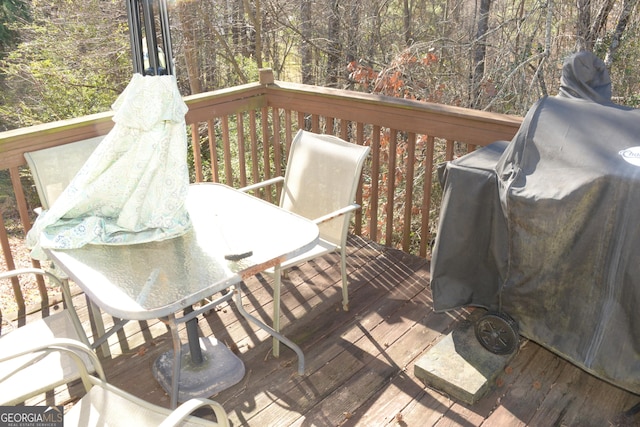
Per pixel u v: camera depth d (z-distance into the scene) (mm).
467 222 2238
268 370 2336
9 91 10695
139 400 1539
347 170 2576
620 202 1750
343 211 2459
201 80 10945
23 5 12117
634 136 1879
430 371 2201
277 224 2088
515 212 1976
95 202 1951
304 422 2047
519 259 2037
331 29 9414
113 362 2385
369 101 3143
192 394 2164
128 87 1819
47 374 1632
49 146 2574
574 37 6445
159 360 2355
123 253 1829
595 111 2041
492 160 2283
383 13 8820
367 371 2322
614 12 6645
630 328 1812
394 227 6266
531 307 2098
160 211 1936
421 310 2777
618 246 1776
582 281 1912
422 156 5953
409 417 2057
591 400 2133
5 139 2410
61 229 1931
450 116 2861
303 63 10320
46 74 10000
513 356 2316
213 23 10211
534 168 1999
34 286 6109
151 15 1799
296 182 2816
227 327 2643
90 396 1561
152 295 1564
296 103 3514
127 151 1868
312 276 3111
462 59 7000
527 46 6445
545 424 2014
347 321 2689
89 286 1605
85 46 10078
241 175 3715
